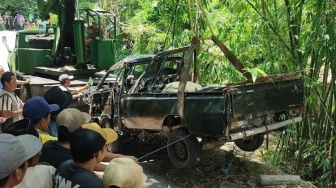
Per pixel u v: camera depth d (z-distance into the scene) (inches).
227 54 208.2
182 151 215.2
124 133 265.9
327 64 230.5
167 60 270.2
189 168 222.2
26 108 133.3
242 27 271.9
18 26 1061.1
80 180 94.6
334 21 206.1
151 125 233.0
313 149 236.5
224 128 189.0
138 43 402.3
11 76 209.8
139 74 266.5
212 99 191.9
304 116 250.1
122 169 96.0
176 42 311.1
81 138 98.4
